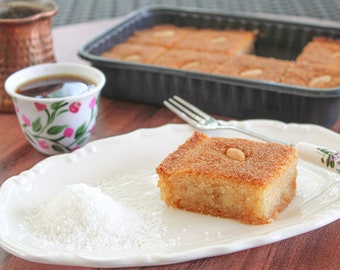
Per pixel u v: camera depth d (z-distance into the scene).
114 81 0.58
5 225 0.42
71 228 0.42
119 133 0.54
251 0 0.91
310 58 0.62
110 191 0.46
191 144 0.47
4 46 0.55
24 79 0.52
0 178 0.49
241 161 0.44
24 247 0.40
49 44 0.57
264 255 0.41
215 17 0.69
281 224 0.42
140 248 0.41
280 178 0.43
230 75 0.58
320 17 0.83
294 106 0.53
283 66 0.60
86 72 0.53
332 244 0.42
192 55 0.62
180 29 0.69
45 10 0.57
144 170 0.48
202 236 0.42
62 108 0.49
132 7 0.88
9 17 0.56
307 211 0.43
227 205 0.43
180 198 0.44
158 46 0.65
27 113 0.49
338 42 0.65
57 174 0.47
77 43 0.67
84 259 0.39
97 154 0.49
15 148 0.52
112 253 0.40
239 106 0.55
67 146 0.51
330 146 0.48
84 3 0.91
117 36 0.65
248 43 0.66
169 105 0.54
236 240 0.40
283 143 0.48
